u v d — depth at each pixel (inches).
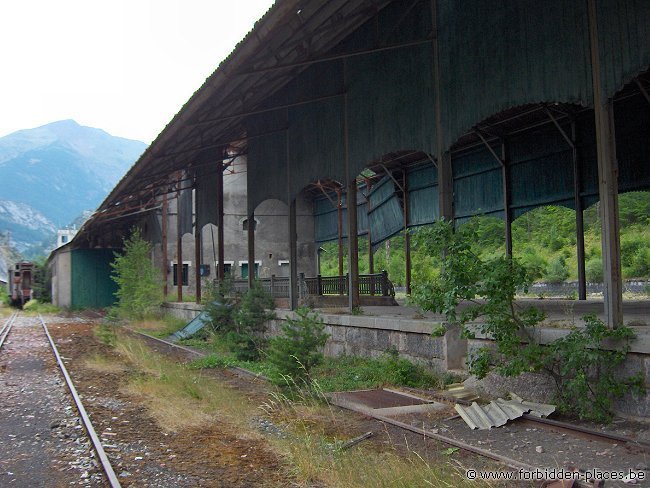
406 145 425.7
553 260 1251.2
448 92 383.2
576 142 574.9
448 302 291.0
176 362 533.0
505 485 192.4
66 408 334.0
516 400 290.8
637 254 1143.6
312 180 567.5
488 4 350.3
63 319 1219.2
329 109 537.3
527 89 320.8
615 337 252.5
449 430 265.7
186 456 236.4
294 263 609.0
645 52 256.4
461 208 737.0
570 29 295.0
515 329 284.4
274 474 214.7
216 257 1296.8
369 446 245.6
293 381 343.0
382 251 1775.3
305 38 464.8
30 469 224.2
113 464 225.3
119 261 1091.3
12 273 1840.6
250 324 608.1
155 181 933.2
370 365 413.1
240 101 604.4
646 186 515.5
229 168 1307.8
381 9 454.6
